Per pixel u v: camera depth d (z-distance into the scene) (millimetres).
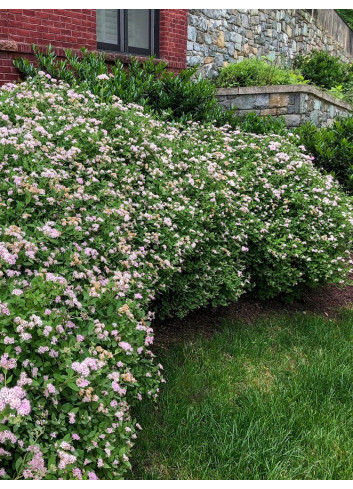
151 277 3143
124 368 2348
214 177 3994
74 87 4484
